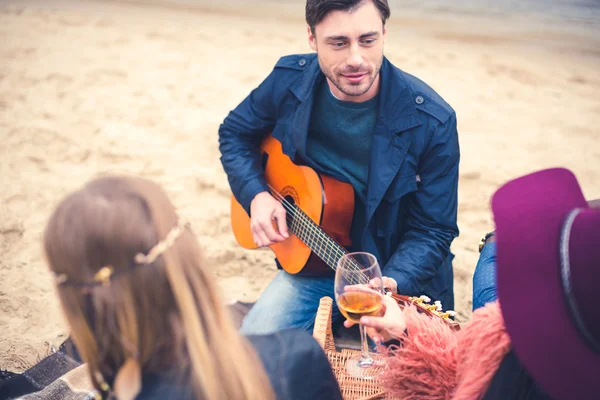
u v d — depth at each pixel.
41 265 3.55
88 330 1.14
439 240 2.46
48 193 4.19
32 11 8.08
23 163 4.54
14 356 2.89
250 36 7.49
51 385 2.43
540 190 1.28
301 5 9.06
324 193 2.59
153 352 1.15
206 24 7.95
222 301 1.21
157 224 1.12
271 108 2.83
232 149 2.94
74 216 1.08
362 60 2.27
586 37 7.68
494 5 9.04
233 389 1.14
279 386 1.25
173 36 7.36
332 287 2.72
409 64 6.64
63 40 7.02
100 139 4.88
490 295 2.30
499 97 5.91
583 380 1.13
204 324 1.16
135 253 1.09
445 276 2.62
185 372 1.16
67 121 5.13
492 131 5.24
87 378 2.46
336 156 2.65
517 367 1.29
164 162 4.62
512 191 1.29
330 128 2.58
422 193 2.47
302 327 2.62
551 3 9.03
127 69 6.24
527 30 7.93
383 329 1.79
